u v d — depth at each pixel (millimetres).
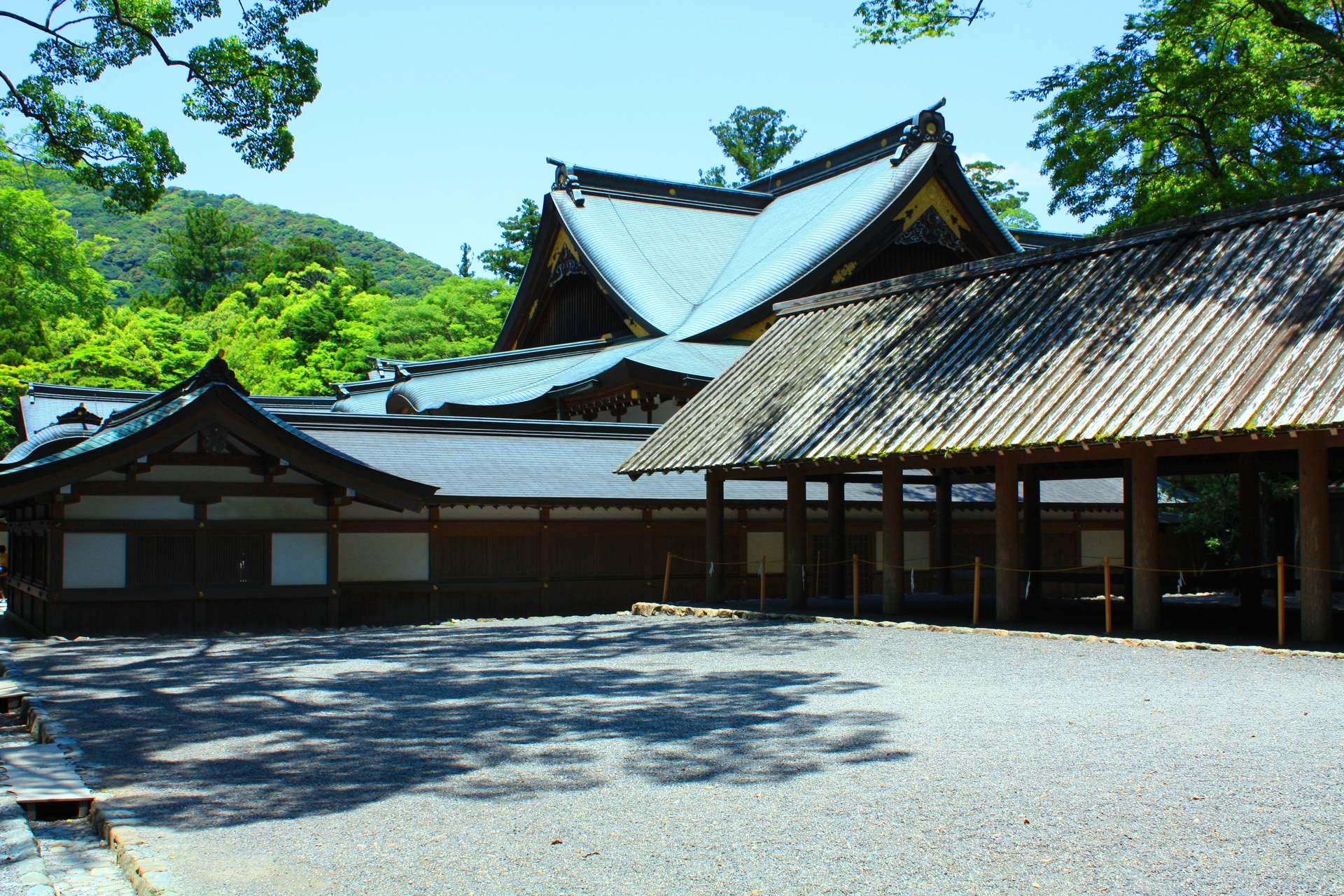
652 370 26594
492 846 5473
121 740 8078
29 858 5312
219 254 117938
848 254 32406
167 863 5234
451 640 15000
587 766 7105
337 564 17219
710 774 6863
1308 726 7957
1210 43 22594
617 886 4898
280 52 19000
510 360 35938
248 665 12359
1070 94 23188
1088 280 16297
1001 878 4898
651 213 39469
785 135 69188
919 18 19422
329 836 5652
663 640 14539
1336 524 24297
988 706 8969
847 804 6098
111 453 15391
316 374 65125
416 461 20453
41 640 15180
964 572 24781
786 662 12000
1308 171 23828
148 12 18438
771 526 22594
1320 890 4695
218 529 16406
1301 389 11422
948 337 16969
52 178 66812
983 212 34031
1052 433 12992
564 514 20422
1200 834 5465
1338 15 21531
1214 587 26656
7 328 61688
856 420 16062
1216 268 14625
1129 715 8469
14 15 18031
